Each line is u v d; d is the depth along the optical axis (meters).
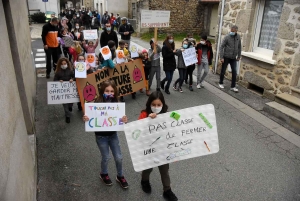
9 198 2.02
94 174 3.73
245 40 7.28
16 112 2.83
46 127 5.03
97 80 5.77
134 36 17.86
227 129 5.14
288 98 5.78
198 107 2.92
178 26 17.92
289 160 4.21
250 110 6.05
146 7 16.69
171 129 2.93
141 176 3.65
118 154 3.32
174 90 7.32
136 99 6.70
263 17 6.97
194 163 4.07
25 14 7.36
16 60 4.00
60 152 4.22
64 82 5.18
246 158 4.23
